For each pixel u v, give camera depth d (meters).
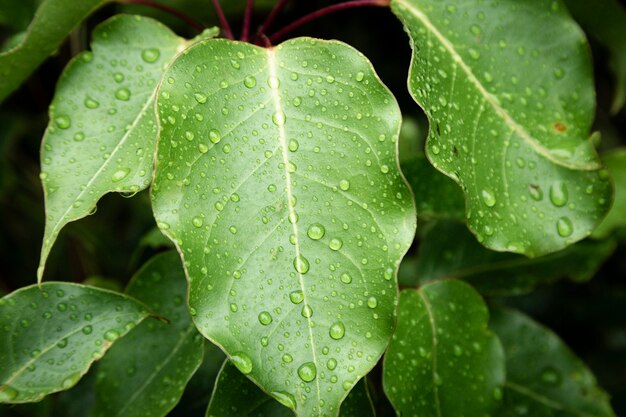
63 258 0.55
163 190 0.36
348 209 0.37
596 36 0.47
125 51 0.41
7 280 0.59
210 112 0.37
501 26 0.42
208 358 0.43
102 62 0.41
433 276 0.46
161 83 0.37
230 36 0.43
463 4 0.42
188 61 0.37
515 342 0.46
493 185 0.40
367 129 0.37
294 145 0.37
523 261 0.46
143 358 0.41
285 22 0.51
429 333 0.42
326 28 0.52
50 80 0.50
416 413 0.40
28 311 0.38
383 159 0.37
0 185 0.53
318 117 0.38
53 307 0.39
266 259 0.36
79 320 0.39
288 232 0.37
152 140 0.39
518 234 0.39
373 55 0.54
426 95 0.38
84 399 0.46
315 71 0.38
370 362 0.36
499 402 0.41
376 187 0.37
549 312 0.57
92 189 0.39
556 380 0.45
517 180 0.40
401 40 0.53
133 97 0.41
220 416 0.38
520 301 0.57
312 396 0.35
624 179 0.46
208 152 0.37
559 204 0.40
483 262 0.46
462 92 0.41
